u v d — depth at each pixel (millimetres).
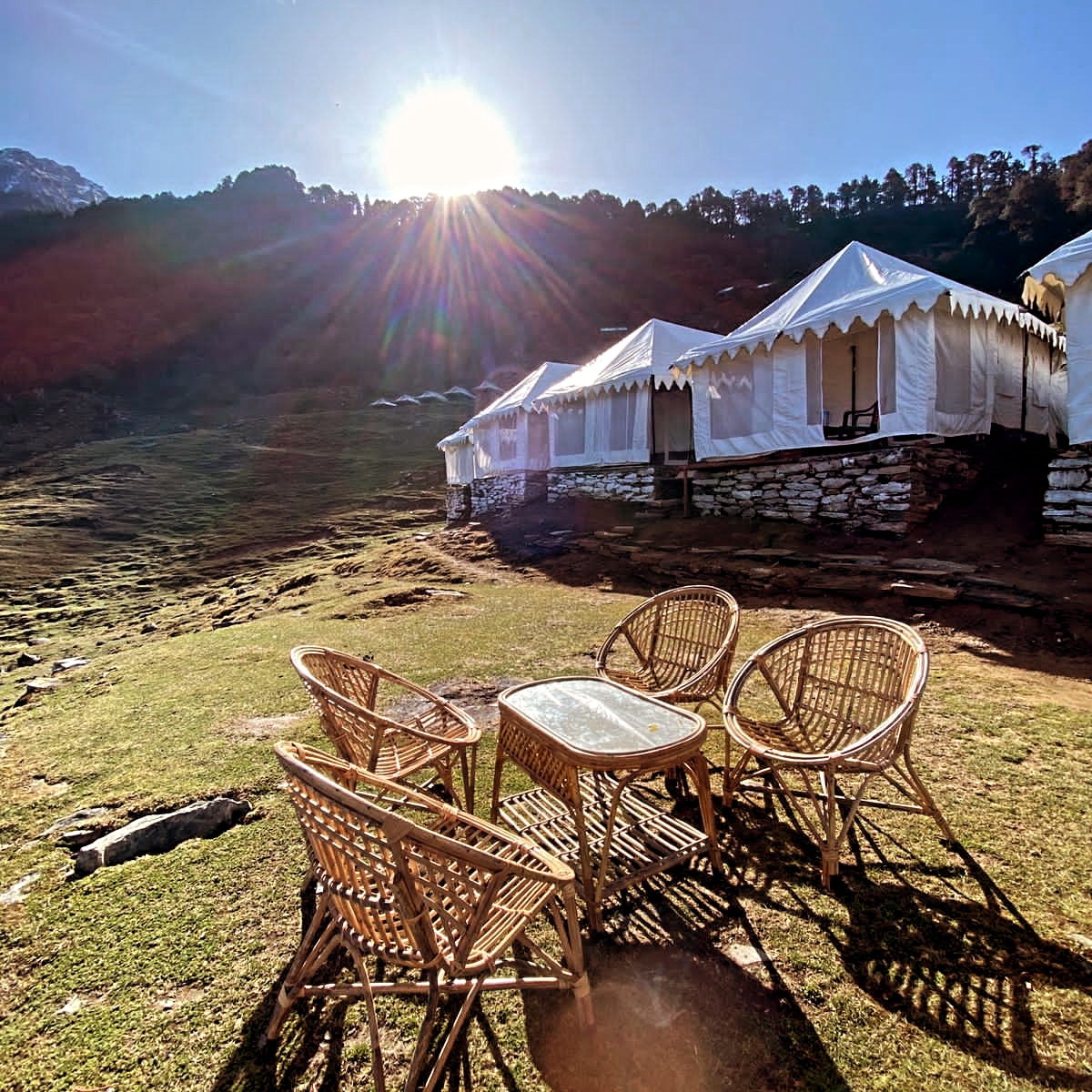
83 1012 1746
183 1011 1740
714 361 9719
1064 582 5418
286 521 21219
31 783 3217
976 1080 1473
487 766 3238
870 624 2725
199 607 12148
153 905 2170
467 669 4906
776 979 1786
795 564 7129
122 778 3188
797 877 2238
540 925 2078
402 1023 1687
